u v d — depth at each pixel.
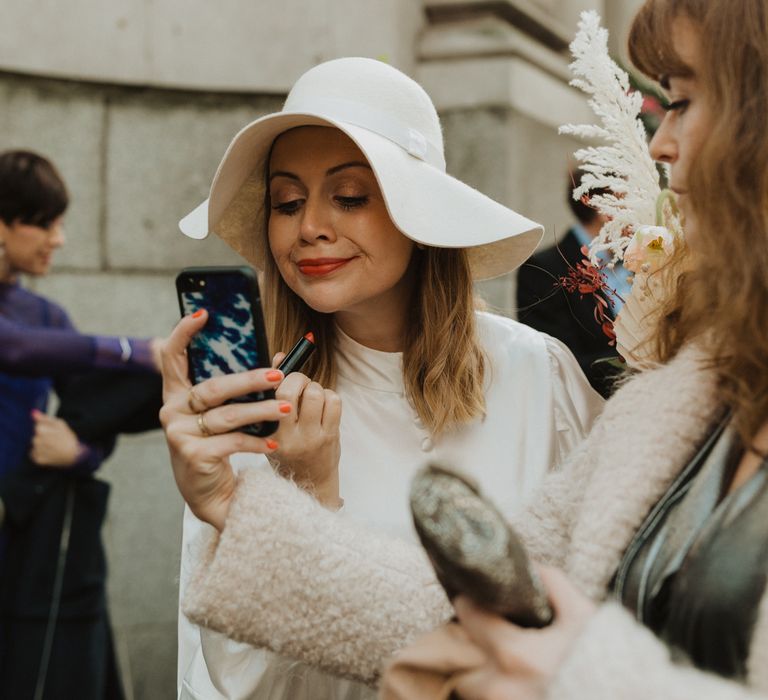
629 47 1.10
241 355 1.30
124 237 4.02
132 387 2.71
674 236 1.49
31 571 2.65
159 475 3.97
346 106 1.57
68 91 3.92
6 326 2.57
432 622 1.26
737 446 1.03
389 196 1.50
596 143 4.99
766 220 1.00
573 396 1.83
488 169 4.24
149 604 3.92
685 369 1.13
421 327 1.74
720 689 0.84
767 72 0.99
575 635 0.91
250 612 1.27
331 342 1.77
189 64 4.07
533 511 1.32
